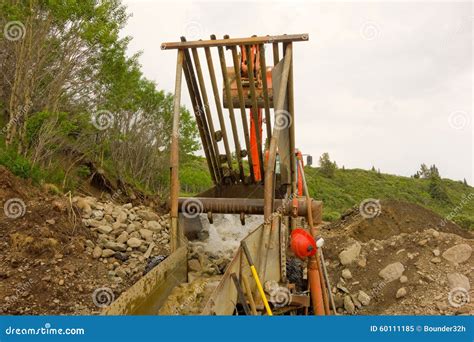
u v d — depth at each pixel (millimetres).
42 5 10242
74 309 5379
